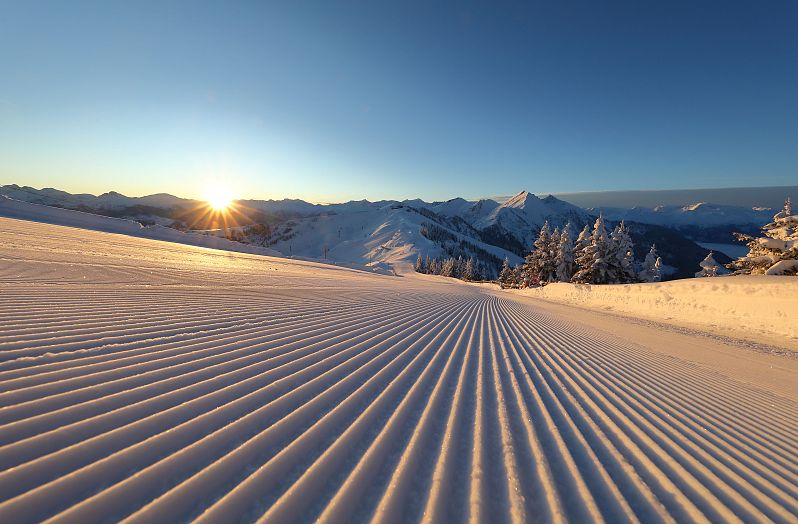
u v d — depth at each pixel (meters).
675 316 13.70
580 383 3.72
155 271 9.05
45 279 6.12
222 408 2.20
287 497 1.50
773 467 2.24
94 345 3.02
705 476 2.01
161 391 2.31
